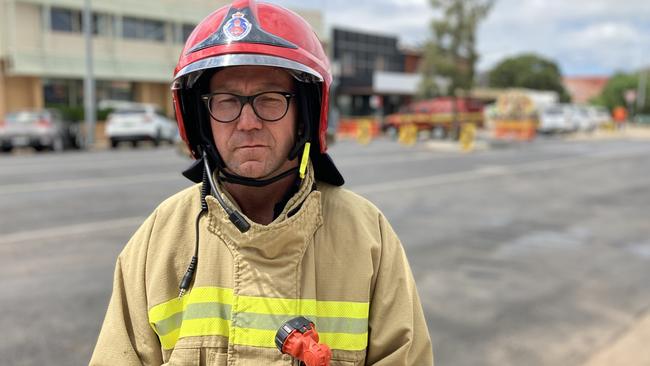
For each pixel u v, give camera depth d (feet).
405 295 4.32
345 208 4.40
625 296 14.55
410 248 18.98
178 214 4.42
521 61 225.97
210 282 4.08
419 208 26.40
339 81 124.47
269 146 4.16
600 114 133.59
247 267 3.98
